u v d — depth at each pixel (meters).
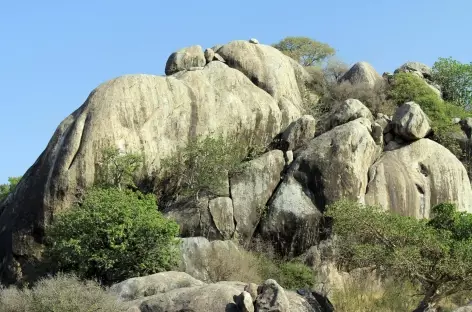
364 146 29.16
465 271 19.70
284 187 28.62
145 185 28.86
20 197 28.16
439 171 30.27
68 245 23.64
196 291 18.81
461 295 23.00
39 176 28.00
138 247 23.59
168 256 23.94
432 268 20.25
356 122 29.94
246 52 34.59
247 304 17.98
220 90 32.16
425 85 36.44
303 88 36.31
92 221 23.88
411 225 20.56
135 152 28.52
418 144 30.67
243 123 31.61
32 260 26.70
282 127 32.78
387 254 20.50
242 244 27.92
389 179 28.94
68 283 19.75
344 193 27.95
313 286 24.62
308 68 38.34
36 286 21.38
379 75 39.28
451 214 22.31
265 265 25.86
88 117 28.61
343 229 21.23
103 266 23.48
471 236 21.25
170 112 30.06
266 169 29.38
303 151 29.52
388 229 20.75
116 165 27.70
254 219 28.45
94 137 27.97
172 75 32.81
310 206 27.95
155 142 29.28
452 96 41.03
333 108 34.53
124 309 18.94
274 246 27.83
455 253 19.77
